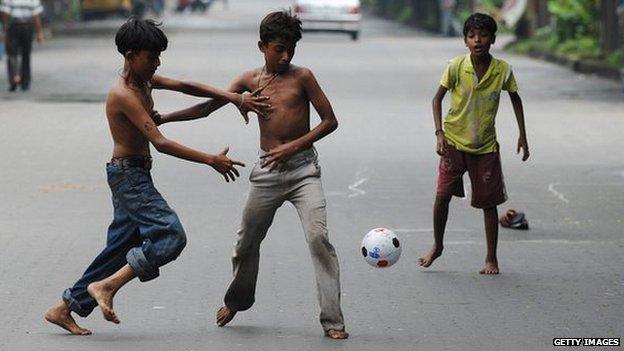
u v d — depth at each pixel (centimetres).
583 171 3381
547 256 2312
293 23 1738
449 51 8844
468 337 1747
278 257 2284
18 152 3666
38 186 3078
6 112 4731
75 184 3108
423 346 1700
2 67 6975
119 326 1817
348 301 1967
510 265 2234
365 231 2545
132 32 1672
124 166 1711
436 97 2167
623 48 6831
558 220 2683
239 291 1802
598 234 2525
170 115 1750
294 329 1800
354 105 5078
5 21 5456
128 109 1680
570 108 5044
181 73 6512
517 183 3177
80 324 1827
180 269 2191
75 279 2112
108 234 1745
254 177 1766
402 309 1914
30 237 2470
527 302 1956
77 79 6169
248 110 1745
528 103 5234
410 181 3186
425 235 2503
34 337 1752
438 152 2145
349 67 7206
